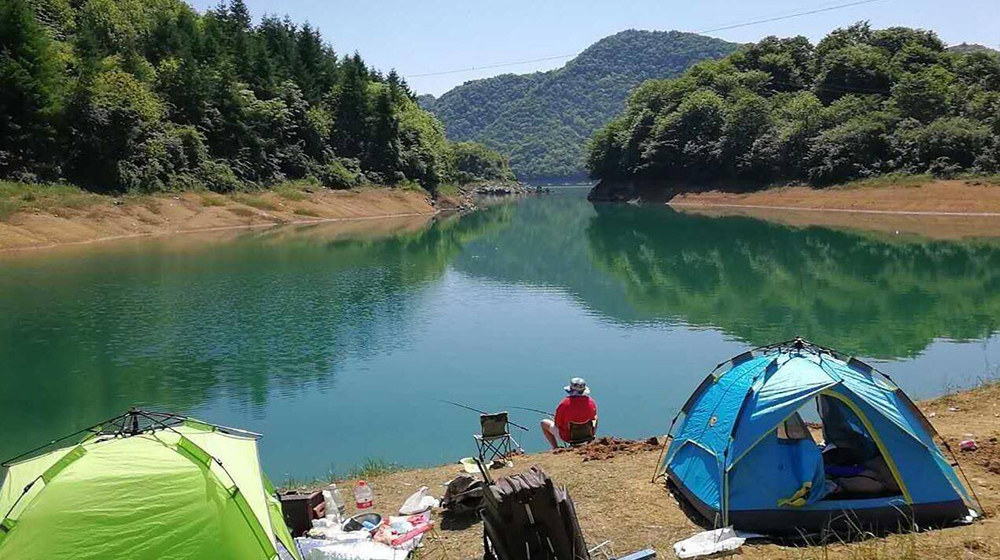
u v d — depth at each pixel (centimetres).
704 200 8069
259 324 2144
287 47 9131
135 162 5434
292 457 1140
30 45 5122
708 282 2933
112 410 1359
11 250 3778
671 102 9794
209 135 6525
